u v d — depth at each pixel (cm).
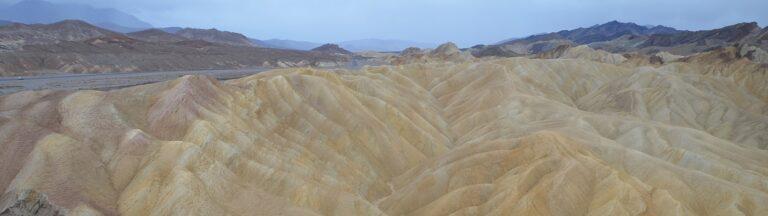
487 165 4772
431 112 7362
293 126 5753
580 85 9969
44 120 4553
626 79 9181
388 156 5719
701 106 8131
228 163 4334
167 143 4172
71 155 3966
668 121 7831
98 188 3809
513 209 3997
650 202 3950
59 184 3672
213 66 18938
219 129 4747
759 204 4097
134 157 4125
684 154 5309
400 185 5294
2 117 4434
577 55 15988
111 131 4466
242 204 3794
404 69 9725
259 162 4534
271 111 5847
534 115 6900
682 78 9256
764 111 8556
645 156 4897
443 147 6147
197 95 5222
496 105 7388
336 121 5984
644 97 8456
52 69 14875
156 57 17738
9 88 11094
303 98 6188
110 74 15125
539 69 9900
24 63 14488
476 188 4366
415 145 6109
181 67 17800
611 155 4956
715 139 5853
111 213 3619
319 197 4031
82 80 13050
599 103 8881
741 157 5484
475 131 6806
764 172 5109
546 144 4731
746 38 19875
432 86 9381
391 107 6488
